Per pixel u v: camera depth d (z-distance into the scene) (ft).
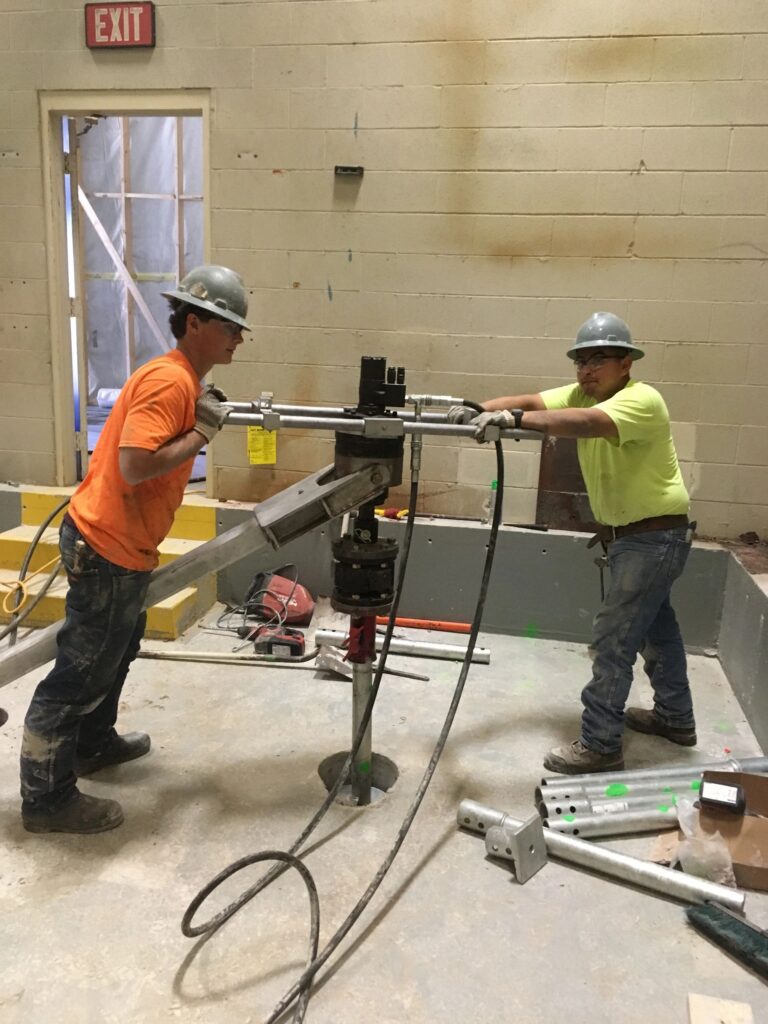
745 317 10.87
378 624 12.00
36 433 13.21
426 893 6.23
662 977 5.46
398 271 11.68
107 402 22.54
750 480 11.28
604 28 10.50
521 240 11.25
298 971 5.40
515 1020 5.07
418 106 11.15
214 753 8.30
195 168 20.85
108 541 6.26
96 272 21.68
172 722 8.95
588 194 10.96
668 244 10.87
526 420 6.72
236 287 6.49
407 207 11.46
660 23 10.36
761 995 5.31
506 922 5.94
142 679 10.02
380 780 8.00
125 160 20.61
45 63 11.97
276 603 11.68
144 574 6.58
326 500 6.65
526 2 10.61
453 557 11.82
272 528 6.66
